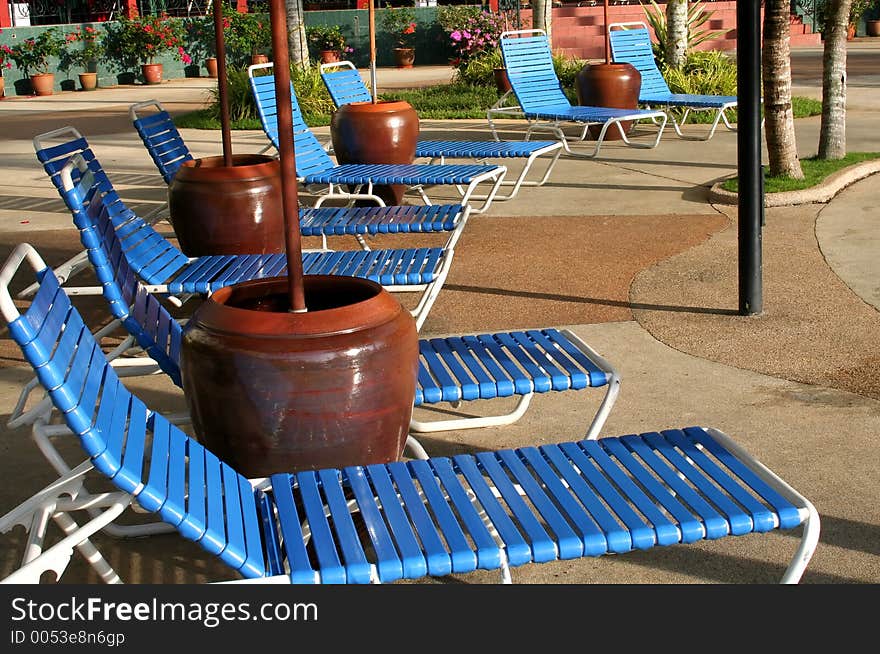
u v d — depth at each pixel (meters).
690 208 7.88
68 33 22.42
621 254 6.62
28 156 11.47
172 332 3.73
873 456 3.70
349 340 2.74
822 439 3.85
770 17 7.99
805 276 5.95
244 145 11.87
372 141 7.93
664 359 4.73
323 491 2.77
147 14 25.89
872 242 6.62
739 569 3.04
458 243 7.10
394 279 4.37
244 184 5.25
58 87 22.30
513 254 6.74
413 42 25.33
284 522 2.44
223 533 2.30
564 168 9.95
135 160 10.96
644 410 4.16
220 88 5.30
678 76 13.92
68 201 3.30
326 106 14.52
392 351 2.80
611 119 10.01
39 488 3.61
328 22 25.41
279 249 5.47
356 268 4.52
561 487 2.60
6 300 2.11
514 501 2.54
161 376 4.72
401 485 2.61
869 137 10.67
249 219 5.27
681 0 14.13
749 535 3.24
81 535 2.37
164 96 19.73
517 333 3.81
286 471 2.80
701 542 3.21
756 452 3.76
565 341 3.71
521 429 4.05
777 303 5.47
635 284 5.94
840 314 5.25
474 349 3.66
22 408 3.84
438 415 4.23
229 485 2.58
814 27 26.75
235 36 24.62
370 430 2.81
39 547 2.42
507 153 8.04
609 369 3.39
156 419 2.69
